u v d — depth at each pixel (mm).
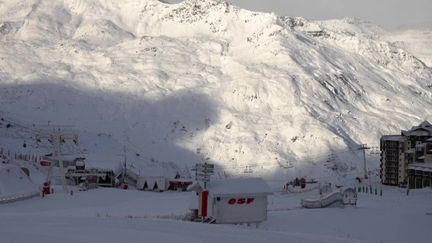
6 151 160625
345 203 93062
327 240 50031
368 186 153000
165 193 128625
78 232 44125
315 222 77312
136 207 83375
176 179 152375
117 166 145250
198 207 68625
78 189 115250
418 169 143375
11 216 55500
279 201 104438
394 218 82875
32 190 100750
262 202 69562
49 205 87250
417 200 108562
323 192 113188
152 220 55656
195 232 47625
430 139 151250
